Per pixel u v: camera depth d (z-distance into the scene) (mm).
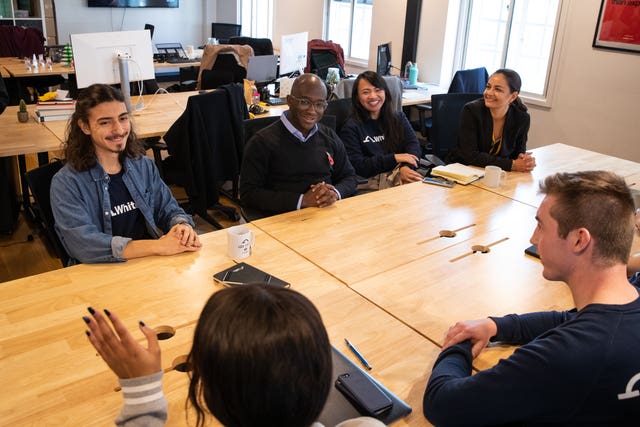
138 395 971
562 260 1159
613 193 1106
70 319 1565
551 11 5094
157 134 3604
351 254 2035
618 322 1040
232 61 5711
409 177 3148
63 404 1250
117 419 984
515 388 1079
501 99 3186
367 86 3244
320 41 5828
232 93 3611
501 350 1487
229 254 1973
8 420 1196
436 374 1278
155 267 1876
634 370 1000
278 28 8305
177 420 1205
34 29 6422
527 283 1882
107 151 2100
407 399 1320
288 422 678
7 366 1364
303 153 2664
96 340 958
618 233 1091
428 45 6004
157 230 2258
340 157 2857
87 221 1996
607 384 1008
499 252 2105
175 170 3730
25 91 6113
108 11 8672
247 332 652
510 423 1134
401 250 2088
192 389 780
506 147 3348
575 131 4996
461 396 1149
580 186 1130
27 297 1667
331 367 709
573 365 1021
